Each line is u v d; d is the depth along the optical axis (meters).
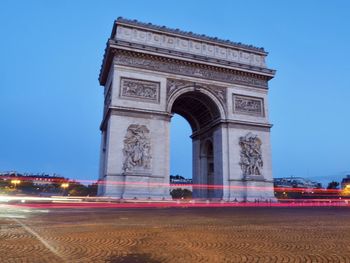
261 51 87.88
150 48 74.06
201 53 81.44
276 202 76.81
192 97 83.31
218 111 80.12
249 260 13.72
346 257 14.27
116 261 13.52
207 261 13.53
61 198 83.12
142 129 70.06
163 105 73.31
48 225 25.61
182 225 26.38
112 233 21.33
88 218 32.00
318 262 13.38
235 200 73.75
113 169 65.81
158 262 13.37
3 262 13.23
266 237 19.92
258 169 78.19
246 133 80.31
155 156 69.88
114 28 77.81
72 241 18.19
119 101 69.94
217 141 80.75
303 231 22.86
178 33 79.94
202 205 64.56
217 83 80.88
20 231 21.95
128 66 72.75
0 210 43.78
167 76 75.88
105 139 79.88
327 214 40.44
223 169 76.19
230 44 84.81
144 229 23.47
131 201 63.62
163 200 66.81
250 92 83.94
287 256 14.48
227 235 20.73
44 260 13.62
